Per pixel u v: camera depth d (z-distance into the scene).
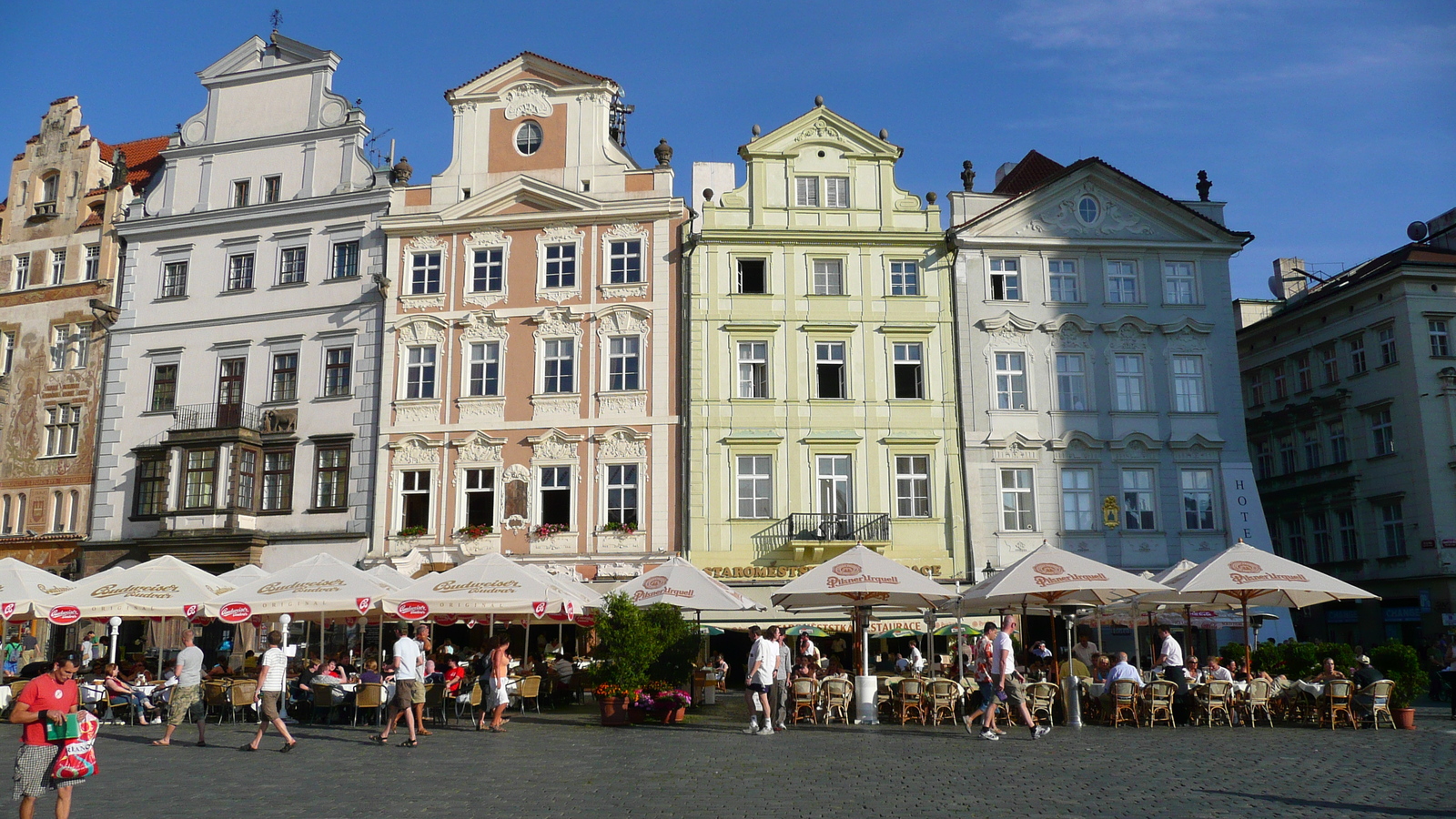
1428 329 40.44
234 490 37.75
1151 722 21.88
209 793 13.69
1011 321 37.81
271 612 23.52
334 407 38.91
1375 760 16.23
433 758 17.19
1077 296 38.53
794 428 36.78
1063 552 22.80
